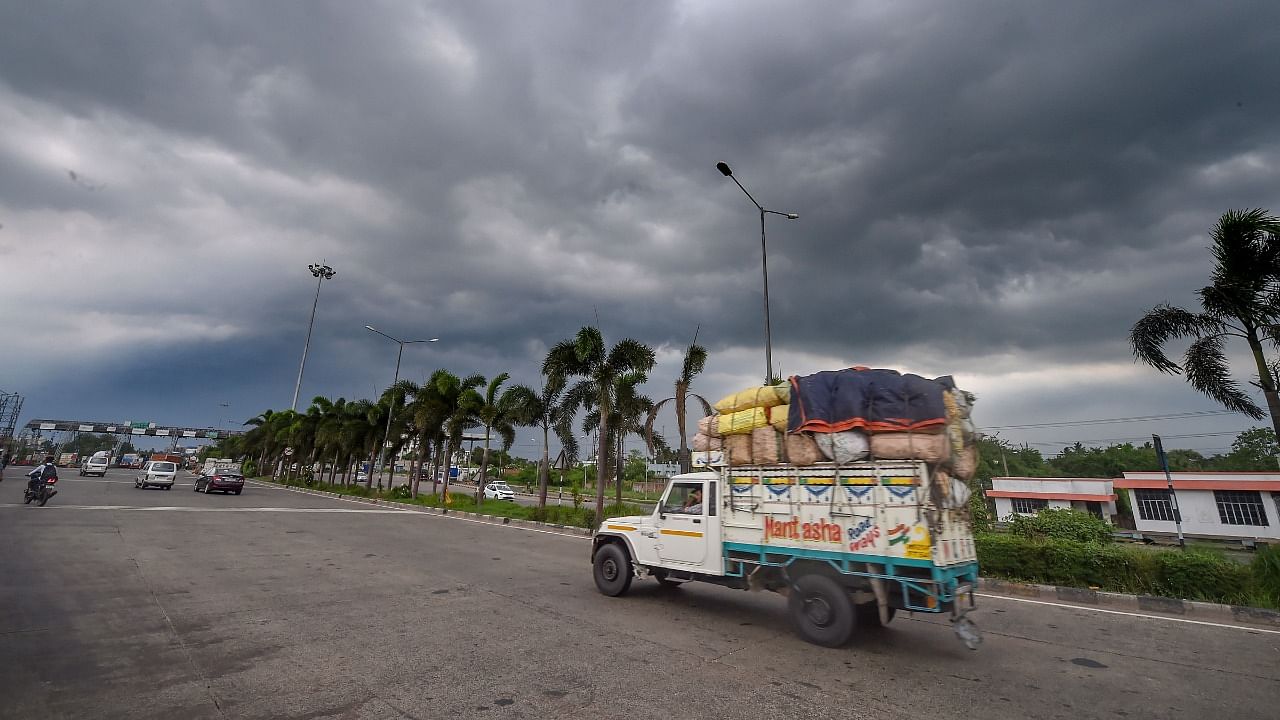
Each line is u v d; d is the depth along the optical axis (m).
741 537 7.68
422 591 8.98
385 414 39.66
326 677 5.19
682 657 6.09
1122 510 38.88
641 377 22.28
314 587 9.01
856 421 6.65
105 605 7.38
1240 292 11.01
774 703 4.91
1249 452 51.41
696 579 8.24
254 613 7.32
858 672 5.80
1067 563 10.72
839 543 6.73
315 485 47.81
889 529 6.40
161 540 13.23
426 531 18.14
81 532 13.87
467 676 5.31
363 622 7.07
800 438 7.17
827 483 6.95
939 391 6.45
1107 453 61.94
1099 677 5.80
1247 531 30.84
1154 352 12.24
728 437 8.04
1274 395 11.01
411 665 5.56
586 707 4.68
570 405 22.42
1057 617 8.64
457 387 32.34
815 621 6.74
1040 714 4.83
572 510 24.73
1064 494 38.12
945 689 5.38
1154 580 9.91
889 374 6.93
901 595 6.44
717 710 4.71
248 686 4.93
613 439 23.20
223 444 104.94
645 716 4.53
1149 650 6.82
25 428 93.12
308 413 53.97
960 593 6.30
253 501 27.75
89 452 120.12
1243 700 5.21
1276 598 9.05
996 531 15.27
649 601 8.76
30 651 5.56
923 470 6.32
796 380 7.37
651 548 8.67
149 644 5.95
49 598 7.60
